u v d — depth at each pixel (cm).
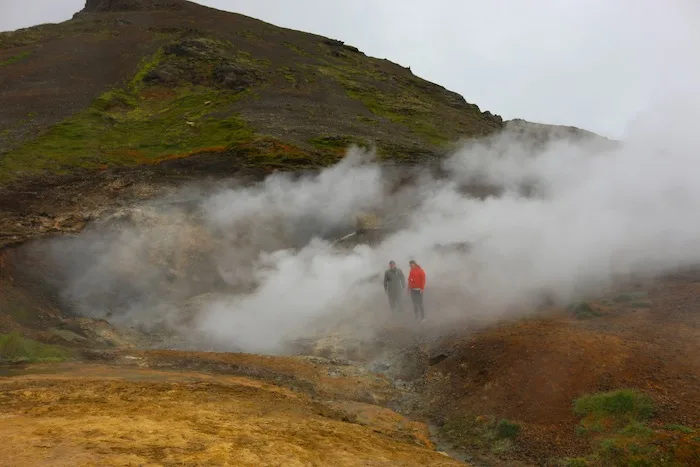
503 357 742
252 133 2356
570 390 636
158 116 2798
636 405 567
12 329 991
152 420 537
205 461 436
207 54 3888
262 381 805
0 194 1580
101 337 1063
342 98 3609
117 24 4878
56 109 2711
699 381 589
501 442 595
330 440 546
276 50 4656
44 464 396
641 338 709
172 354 943
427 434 645
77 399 607
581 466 512
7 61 3647
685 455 484
